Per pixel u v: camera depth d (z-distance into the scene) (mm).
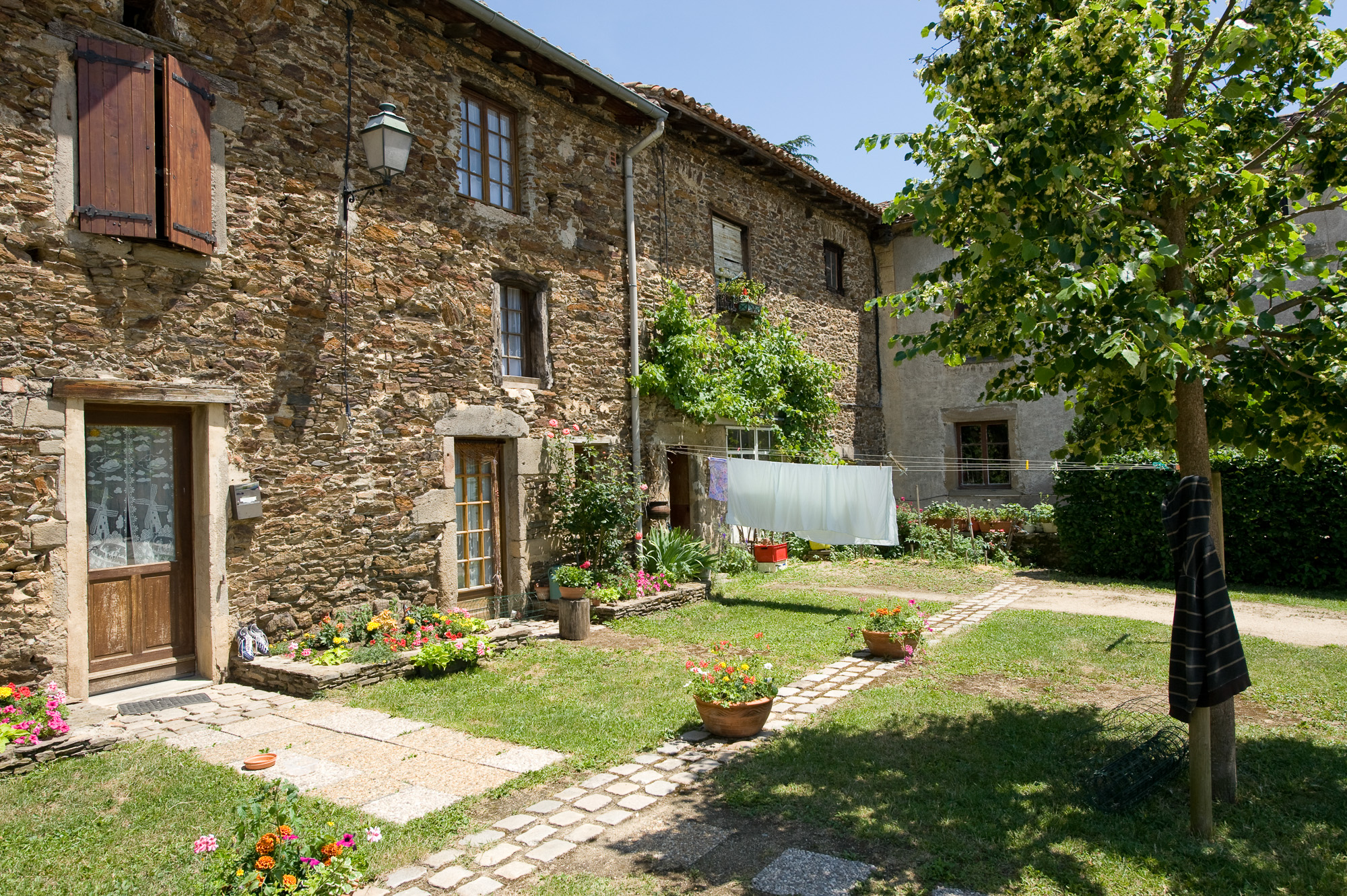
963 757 4242
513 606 8102
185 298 5652
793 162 12031
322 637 6188
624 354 9461
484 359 7832
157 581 5695
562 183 8797
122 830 3475
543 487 8461
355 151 6777
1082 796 3732
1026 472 13430
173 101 5465
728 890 2986
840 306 14070
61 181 5062
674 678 5910
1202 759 3354
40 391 4949
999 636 7105
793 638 7168
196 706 5215
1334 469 9094
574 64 8062
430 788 3939
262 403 6082
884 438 15047
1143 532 10297
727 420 10922
